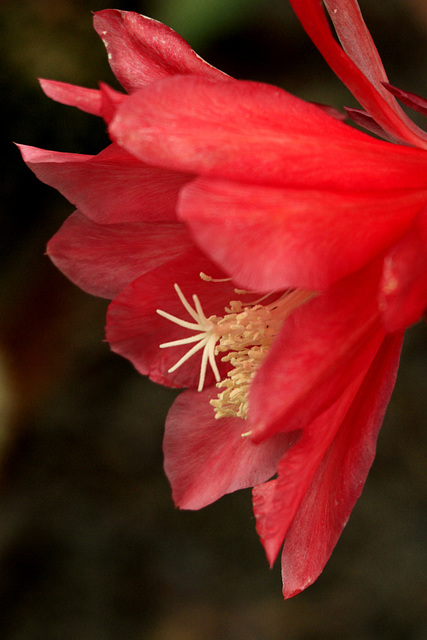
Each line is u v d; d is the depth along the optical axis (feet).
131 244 1.29
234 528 2.61
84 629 2.48
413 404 2.64
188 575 2.55
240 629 2.44
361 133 1.16
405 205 1.14
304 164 1.12
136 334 1.29
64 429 2.79
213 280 1.25
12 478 2.77
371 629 2.35
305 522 1.19
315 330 1.11
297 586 1.19
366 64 1.24
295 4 1.17
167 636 2.44
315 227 1.11
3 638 2.48
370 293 1.13
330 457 1.18
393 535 2.49
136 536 2.60
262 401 1.11
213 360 1.23
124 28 1.24
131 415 2.79
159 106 1.10
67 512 2.65
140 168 1.22
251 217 1.09
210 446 1.28
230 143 1.11
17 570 2.57
